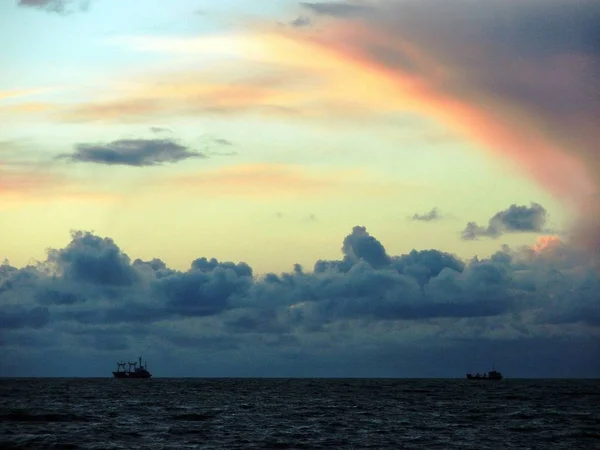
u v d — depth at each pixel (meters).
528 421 128.25
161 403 186.38
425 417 138.00
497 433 106.38
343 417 136.88
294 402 195.75
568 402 198.62
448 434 104.94
